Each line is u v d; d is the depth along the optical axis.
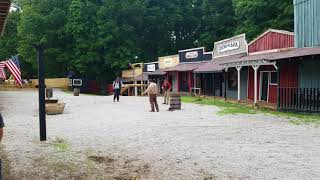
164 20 65.62
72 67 59.94
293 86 22.91
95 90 63.16
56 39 59.78
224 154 10.16
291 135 13.05
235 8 53.28
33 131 14.69
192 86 40.12
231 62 27.36
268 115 19.17
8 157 10.03
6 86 56.53
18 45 66.62
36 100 32.03
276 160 9.38
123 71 58.53
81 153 10.53
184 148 11.05
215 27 63.72
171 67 44.50
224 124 16.03
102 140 12.52
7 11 9.48
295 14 23.45
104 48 57.28
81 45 56.44
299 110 20.22
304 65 21.75
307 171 8.34
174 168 8.80
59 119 18.66
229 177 7.99
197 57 40.53
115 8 57.28
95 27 56.81
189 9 68.38
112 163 9.36
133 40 60.78
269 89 26.05
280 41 25.50
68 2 60.06
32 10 59.62
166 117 18.78
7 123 17.12
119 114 20.50
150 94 21.56
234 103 26.70
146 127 15.34
